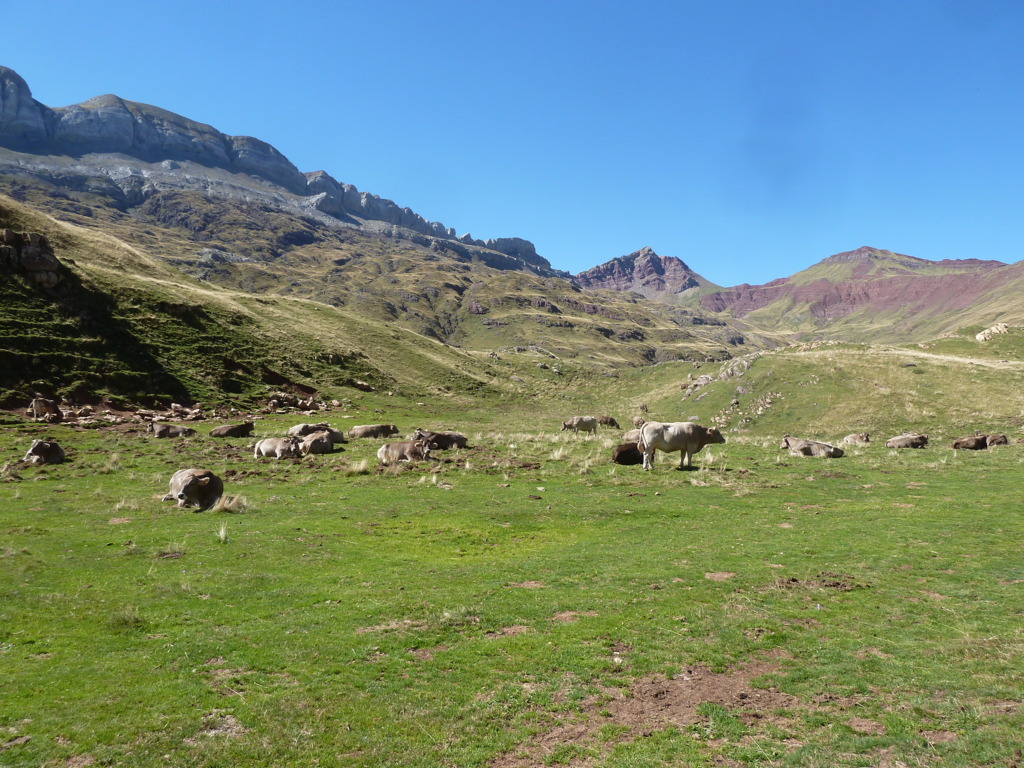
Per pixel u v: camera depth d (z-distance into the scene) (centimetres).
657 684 830
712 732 715
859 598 1134
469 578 1260
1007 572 1257
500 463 2712
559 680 839
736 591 1176
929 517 1759
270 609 1070
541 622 1034
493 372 9875
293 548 1439
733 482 2334
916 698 770
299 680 823
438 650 924
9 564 1230
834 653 911
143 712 734
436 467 2597
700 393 7256
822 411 5831
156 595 1112
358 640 948
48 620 985
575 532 1684
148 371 4988
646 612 1071
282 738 691
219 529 1575
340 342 8181
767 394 6481
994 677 811
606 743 698
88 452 2727
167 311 6309
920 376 6069
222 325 6794
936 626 997
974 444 3250
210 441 3269
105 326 5281
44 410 3638
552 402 8381
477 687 817
